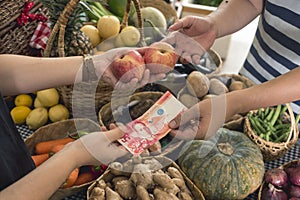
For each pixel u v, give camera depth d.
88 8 1.30
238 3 1.24
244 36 2.24
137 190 0.86
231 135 1.03
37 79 0.87
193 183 0.93
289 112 1.12
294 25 1.10
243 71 1.41
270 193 0.94
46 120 1.16
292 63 1.18
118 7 1.42
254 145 1.02
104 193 0.88
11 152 0.73
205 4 1.98
